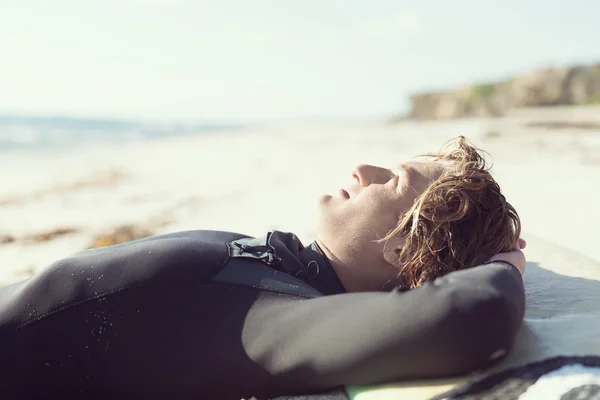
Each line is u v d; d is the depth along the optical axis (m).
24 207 6.11
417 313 1.41
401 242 1.81
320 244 1.89
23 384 1.63
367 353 1.44
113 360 1.62
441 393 1.43
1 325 1.62
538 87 33.72
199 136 28.11
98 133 38.25
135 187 7.77
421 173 1.88
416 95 41.16
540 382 1.42
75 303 1.63
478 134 13.54
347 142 15.56
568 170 6.81
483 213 1.86
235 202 5.90
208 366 1.60
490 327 1.41
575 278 2.45
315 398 1.56
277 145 16.09
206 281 1.64
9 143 23.17
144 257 1.68
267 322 1.57
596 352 1.57
